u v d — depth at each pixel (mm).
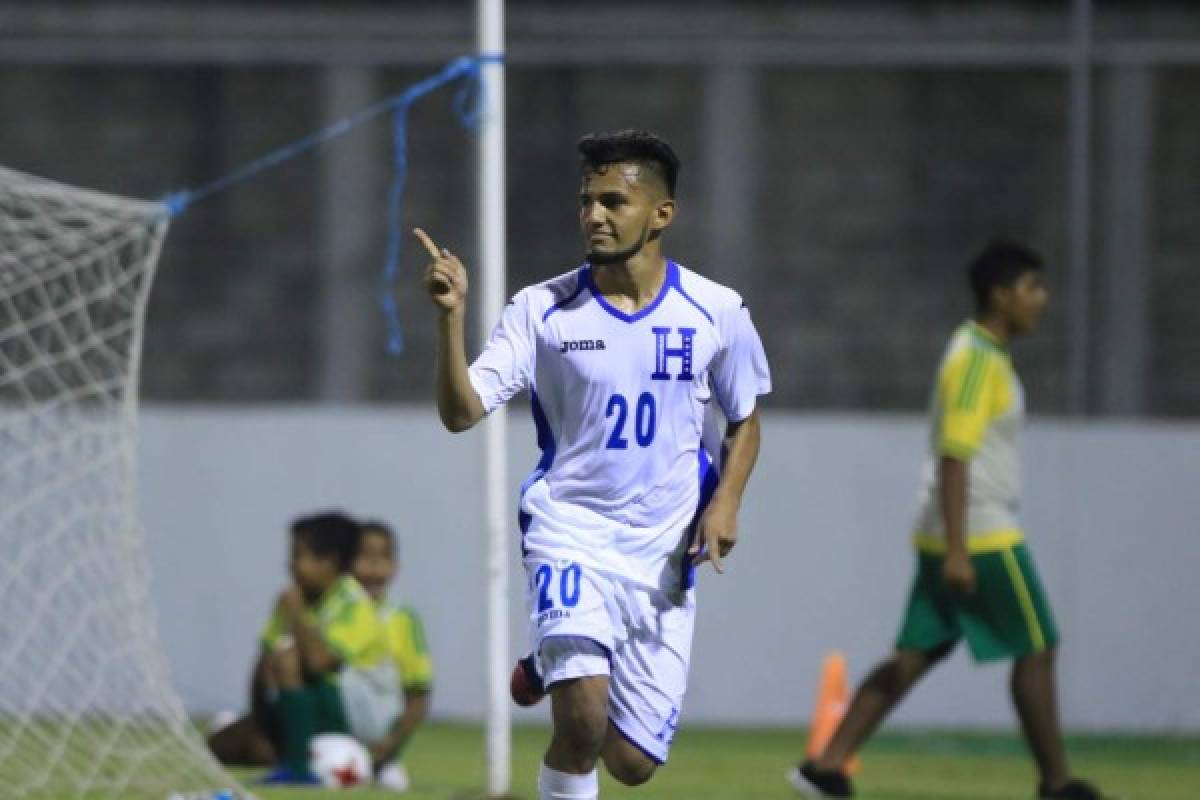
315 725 29141
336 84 45031
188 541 41438
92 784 25328
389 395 44531
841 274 44250
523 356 18594
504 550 24484
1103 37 43406
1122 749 37875
